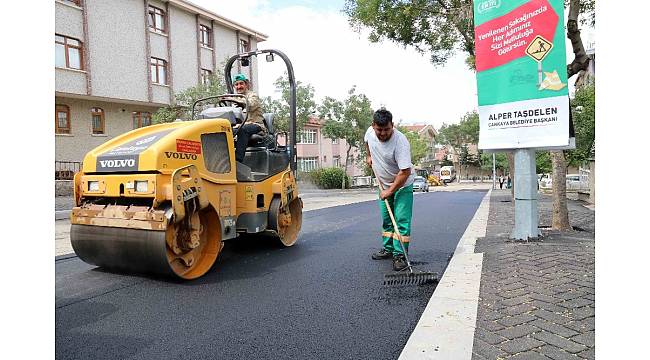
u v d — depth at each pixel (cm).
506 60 606
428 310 352
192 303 398
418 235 777
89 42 2145
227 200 530
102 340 318
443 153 9012
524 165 621
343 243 705
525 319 324
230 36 3091
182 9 2683
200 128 495
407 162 518
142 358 289
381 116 506
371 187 4338
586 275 431
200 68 2811
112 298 413
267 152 628
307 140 4641
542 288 395
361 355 290
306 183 3781
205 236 513
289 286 452
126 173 461
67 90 2056
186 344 310
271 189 631
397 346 303
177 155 461
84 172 492
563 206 745
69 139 2172
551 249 554
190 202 468
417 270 512
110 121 2370
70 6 2067
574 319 320
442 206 1488
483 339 294
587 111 1448
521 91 598
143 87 2412
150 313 373
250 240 699
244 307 387
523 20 588
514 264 485
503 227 824
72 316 366
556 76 572
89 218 479
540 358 263
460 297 382
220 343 312
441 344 289
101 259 482
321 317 361
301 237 770
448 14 1410
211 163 510
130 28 2345
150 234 441
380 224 960
